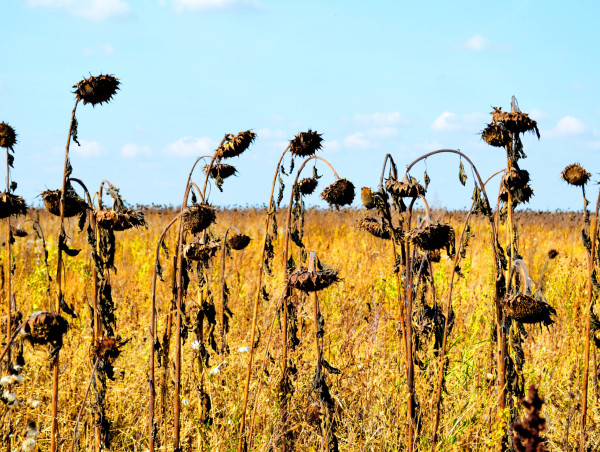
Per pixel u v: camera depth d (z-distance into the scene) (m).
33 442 3.87
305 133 4.25
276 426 4.36
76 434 3.76
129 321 6.80
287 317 4.61
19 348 4.06
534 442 1.82
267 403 4.95
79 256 10.48
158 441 3.83
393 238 3.86
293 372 4.66
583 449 4.37
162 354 4.41
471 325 6.62
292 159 4.29
